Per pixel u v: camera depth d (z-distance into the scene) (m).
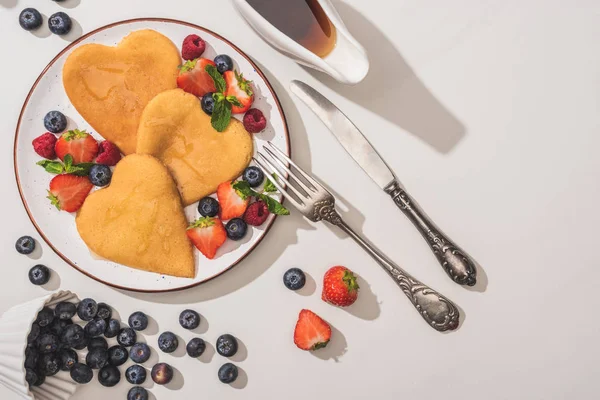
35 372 0.70
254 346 0.72
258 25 0.63
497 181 0.71
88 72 0.68
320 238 0.71
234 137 0.68
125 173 0.68
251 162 0.69
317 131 0.70
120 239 0.68
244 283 0.71
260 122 0.68
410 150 0.71
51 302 0.70
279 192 0.69
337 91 0.70
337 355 0.72
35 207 0.69
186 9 0.70
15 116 0.71
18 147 0.69
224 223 0.69
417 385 0.71
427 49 0.70
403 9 0.70
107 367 0.71
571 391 0.71
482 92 0.70
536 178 0.70
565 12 0.69
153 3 0.70
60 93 0.69
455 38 0.70
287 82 0.70
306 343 0.70
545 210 0.70
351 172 0.70
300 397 0.72
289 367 0.72
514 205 0.71
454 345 0.71
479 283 0.71
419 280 0.71
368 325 0.71
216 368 0.72
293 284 0.70
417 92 0.70
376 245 0.71
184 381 0.72
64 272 0.72
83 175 0.69
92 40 0.68
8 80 0.71
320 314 0.71
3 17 0.71
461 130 0.70
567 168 0.70
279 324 0.71
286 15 0.66
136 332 0.72
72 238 0.69
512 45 0.70
